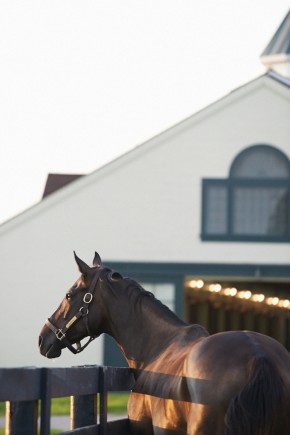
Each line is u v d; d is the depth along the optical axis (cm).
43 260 2670
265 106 2688
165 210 2673
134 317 762
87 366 777
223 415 591
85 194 2683
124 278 782
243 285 3466
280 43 3588
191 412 614
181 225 2673
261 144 2681
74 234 2670
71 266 2666
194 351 627
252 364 591
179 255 2667
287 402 589
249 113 2689
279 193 2672
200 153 2684
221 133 2684
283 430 588
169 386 664
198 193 2675
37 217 2675
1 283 2666
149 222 2673
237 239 2661
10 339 2652
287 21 3578
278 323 4266
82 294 787
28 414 635
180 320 746
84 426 782
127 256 2667
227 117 2688
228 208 2670
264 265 2655
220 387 595
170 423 656
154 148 2684
